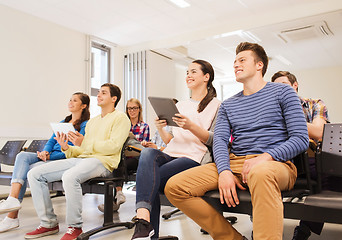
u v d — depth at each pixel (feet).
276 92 4.82
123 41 21.42
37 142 10.40
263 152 4.64
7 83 14.93
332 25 18.01
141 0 15.38
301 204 4.07
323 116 6.64
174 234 7.00
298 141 4.34
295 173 4.42
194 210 4.72
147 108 21.08
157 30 19.47
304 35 19.72
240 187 4.50
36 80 16.29
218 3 15.98
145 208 4.59
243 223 7.91
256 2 15.98
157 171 4.90
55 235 7.09
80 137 7.34
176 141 5.99
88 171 6.88
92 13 16.63
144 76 21.44
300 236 5.94
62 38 17.99
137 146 9.36
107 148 7.39
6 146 10.42
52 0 14.99
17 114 15.24
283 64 27.35
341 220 3.79
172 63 23.95
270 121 4.75
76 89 18.56
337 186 4.92
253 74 5.08
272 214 3.78
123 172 7.84
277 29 18.43
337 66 28.02
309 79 29.07
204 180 4.75
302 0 15.90
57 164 7.30
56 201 11.88
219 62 26.58
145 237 4.32
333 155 4.53
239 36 19.72
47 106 16.72
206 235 6.93
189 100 6.46
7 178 9.12
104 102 8.14
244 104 5.09
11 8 15.42
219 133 5.15
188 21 18.17
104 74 21.65
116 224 7.43
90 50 19.67
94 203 11.37
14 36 15.43
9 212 7.61
